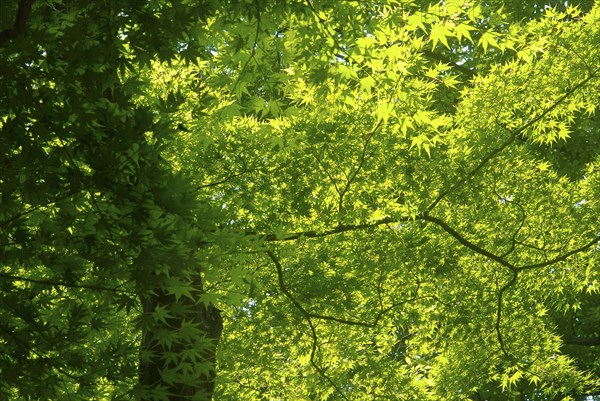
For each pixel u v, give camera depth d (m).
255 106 7.74
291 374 11.27
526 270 11.48
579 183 12.14
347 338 11.11
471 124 10.99
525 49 10.77
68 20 5.85
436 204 10.87
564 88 10.95
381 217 10.23
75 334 5.21
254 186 9.45
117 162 4.64
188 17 5.39
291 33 7.33
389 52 8.29
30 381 5.21
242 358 10.54
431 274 10.76
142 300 6.77
